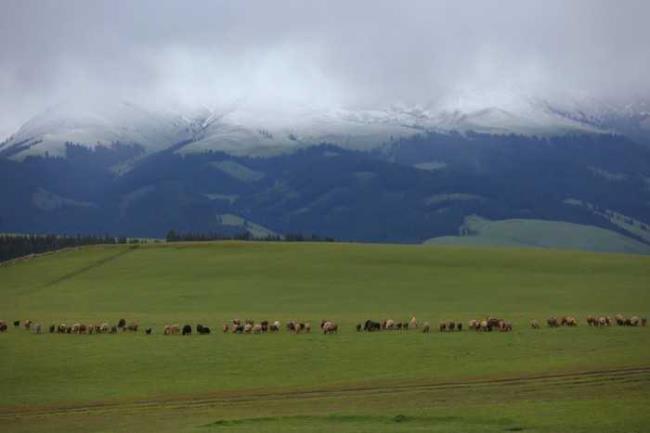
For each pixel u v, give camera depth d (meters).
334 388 58.69
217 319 105.38
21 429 49.84
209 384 61.59
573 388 55.41
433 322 95.81
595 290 131.88
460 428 42.19
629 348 71.69
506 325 86.25
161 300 133.75
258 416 49.97
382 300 126.94
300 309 118.88
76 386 62.28
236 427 44.75
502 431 41.25
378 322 93.19
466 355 69.94
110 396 58.75
